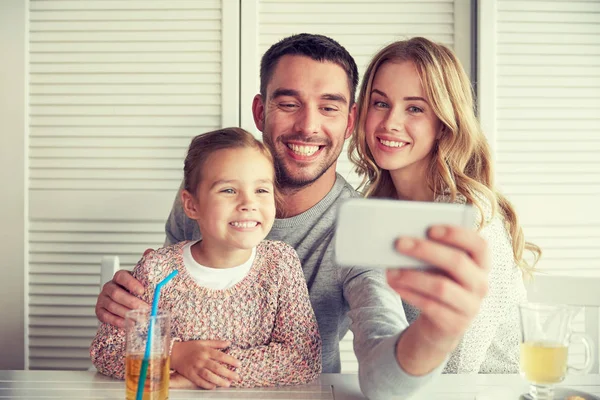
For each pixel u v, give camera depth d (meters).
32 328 2.06
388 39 2.04
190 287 1.16
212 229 1.15
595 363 1.39
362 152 1.52
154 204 2.05
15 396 0.95
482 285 0.70
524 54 2.04
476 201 1.32
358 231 0.71
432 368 0.83
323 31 2.04
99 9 2.03
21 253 2.03
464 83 1.44
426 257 0.69
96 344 1.09
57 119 2.04
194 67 2.04
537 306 0.95
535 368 0.93
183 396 0.98
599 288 1.41
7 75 2.01
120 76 2.04
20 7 2.00
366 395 0.93
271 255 1.20
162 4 2.03
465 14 2.04
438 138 1.43
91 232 2.06
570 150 2.06
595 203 2.07
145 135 2.05
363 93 1.47
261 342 1.16
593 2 2.04
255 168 1.17
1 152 2.02
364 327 1.01
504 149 2.05
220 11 2.02
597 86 2.06
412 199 1.49
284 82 1.42
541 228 2.07
